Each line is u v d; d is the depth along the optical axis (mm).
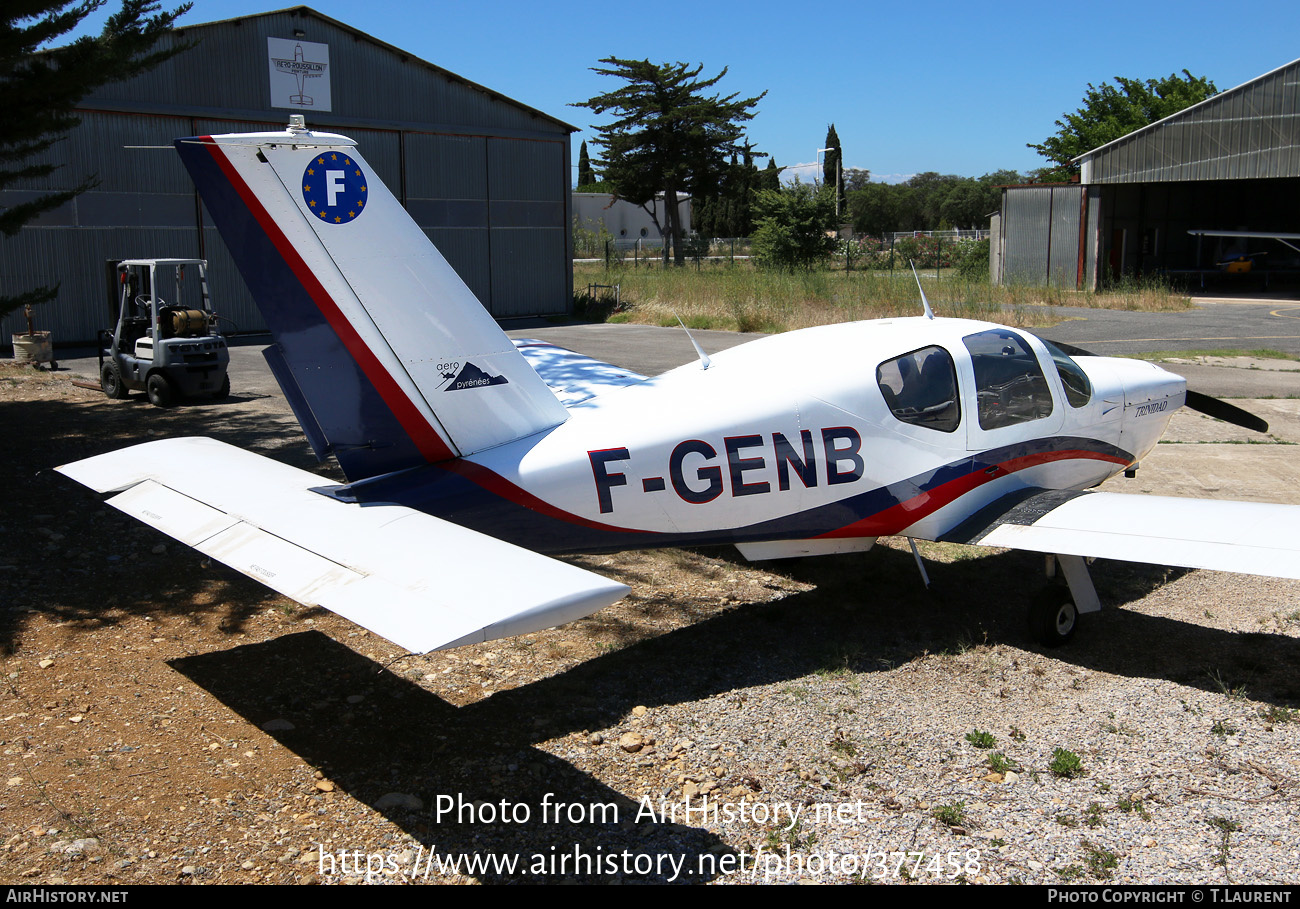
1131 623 5277
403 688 4414
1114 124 47812
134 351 12195
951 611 5453
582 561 6266
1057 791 3568
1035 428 5418
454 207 24000
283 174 3930
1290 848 3199
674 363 15305
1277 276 35812
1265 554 4141
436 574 2988
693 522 4637
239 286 20828
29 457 8805
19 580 5621
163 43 18656
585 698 4344
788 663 4746
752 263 41312
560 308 26422
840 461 4855
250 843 3215
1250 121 26500
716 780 3668
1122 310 24391
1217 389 12438
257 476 4215
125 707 4152
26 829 3242
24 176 9641
